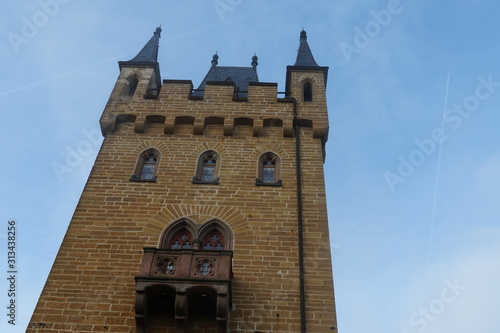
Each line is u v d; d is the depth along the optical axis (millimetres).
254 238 20922
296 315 18453
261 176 23953
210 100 27359
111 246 20422
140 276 17703
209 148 25062
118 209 21828
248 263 19984
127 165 23984
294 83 28938
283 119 26328
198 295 17859
